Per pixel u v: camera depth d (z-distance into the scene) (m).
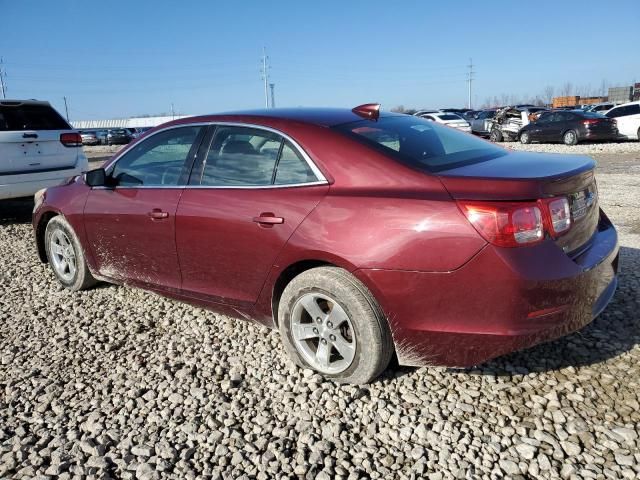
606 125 19.58
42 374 3.35
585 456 2.38
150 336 3.82
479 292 2.54
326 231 2.85
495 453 2.44
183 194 3.59
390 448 2.51
